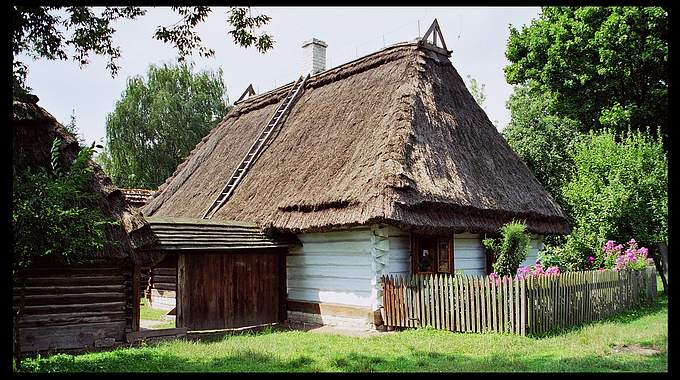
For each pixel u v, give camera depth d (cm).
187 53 1044
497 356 862
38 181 816
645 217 1560
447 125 1493
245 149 1922
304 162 1545
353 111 1576
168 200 2120
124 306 1111
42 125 1119
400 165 1251
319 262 1409
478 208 1339
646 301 1418
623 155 1628
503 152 1667
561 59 2230
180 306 1238
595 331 1025
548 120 2503
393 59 1652
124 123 3731
